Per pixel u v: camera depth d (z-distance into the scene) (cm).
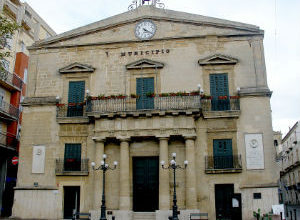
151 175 2691
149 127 2609
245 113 2659
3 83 3478
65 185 2730
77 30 3050
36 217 2703
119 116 2642
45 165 2795
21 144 2872
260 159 2566
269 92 2655
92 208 2641
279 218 2242
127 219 2477
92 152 2753
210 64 2783
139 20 2980
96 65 2948
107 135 2639
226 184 2575
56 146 2819
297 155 5206
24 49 4375
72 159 2759
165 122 2600
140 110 2598
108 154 2720
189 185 2486
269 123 2617
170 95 2655
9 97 3684
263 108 2652
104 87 2883
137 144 2722
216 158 2603
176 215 2136
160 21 2947
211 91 2745
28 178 2792
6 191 3647
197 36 2852
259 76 2719
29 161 2827
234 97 2672
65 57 3019
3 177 3469
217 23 2847
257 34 2800
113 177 2664
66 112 2855
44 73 3008
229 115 2639
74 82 2947
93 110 2716
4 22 2356
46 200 2727
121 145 2625
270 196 2488
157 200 2639
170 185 2575
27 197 2756
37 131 2878
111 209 2597
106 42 2964
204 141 2647
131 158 2706
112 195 2630
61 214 2680
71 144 2808
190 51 2844
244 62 2764
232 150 2609
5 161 3512
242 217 2475
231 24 2834
